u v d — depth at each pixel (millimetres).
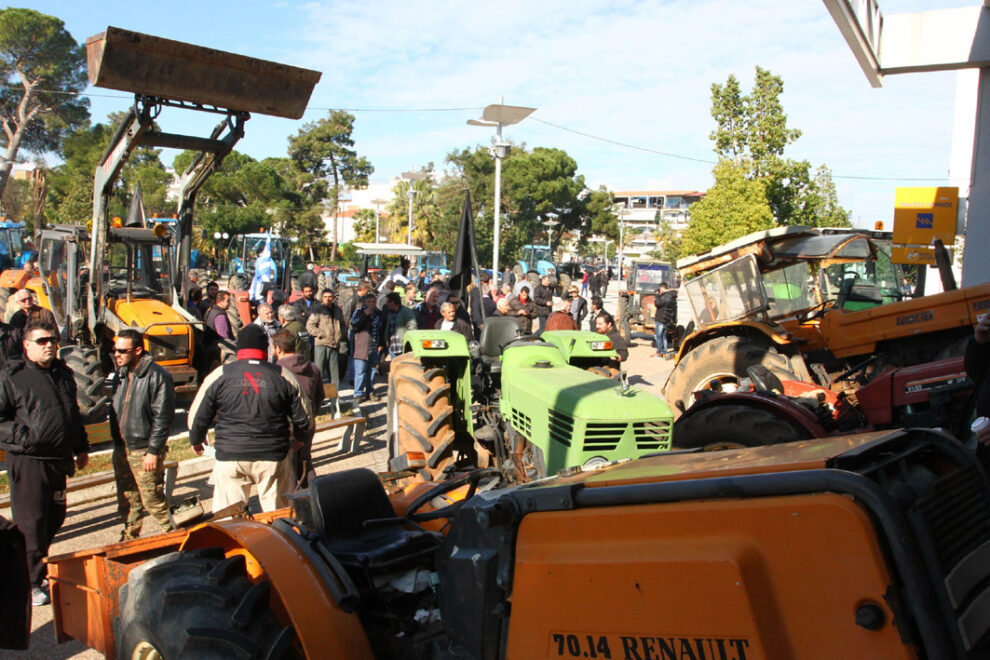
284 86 7965
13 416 4316
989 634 1621
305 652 2188
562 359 5336
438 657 2391
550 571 1984
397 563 2771
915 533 1579
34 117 49156
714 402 4668
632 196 105812
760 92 26500
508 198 56875
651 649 1780
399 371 5777
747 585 1642
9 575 3180
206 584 2447
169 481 5957
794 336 7180
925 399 4496
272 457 4680
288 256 17109
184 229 9523
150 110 7484
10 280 11945
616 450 4043
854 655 1532
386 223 60250
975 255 10789
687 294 8312
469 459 5633
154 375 4801
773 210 26859
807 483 1644
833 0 8109
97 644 3115
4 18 45688
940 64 10492
